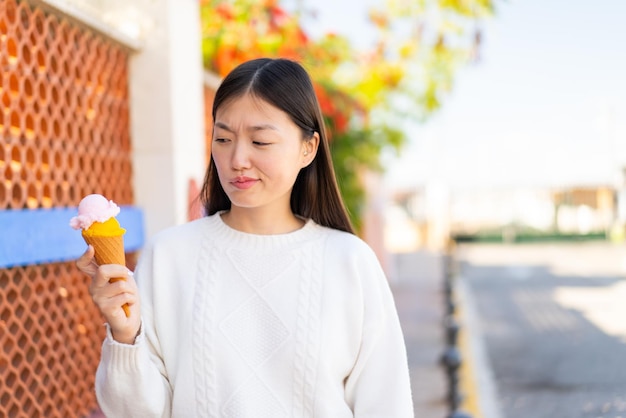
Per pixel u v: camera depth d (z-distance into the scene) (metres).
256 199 1.99
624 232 38.84
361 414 2.09
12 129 3.29
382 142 10.93
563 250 32.84
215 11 7.34
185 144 4.60
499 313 13.41
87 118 3.95
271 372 2.02
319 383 2.02
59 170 3.67
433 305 14.33
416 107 10.23
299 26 7.73
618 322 12.14
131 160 4.44
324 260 2.11
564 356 9.50
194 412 2.00
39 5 3.42
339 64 9.67
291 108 1.99
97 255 1.81
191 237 2.13
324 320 2.05
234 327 2.04
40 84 3.53
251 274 2.07
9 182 3.21
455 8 7.47
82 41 3.85
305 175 2.21
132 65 4.41
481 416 6.77
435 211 35.50
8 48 3.26
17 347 3.26
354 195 11.09
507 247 35.78
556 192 40.72
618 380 8.13
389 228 36.75
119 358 1.85
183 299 2.07
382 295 2.14
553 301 15.03
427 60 9.52
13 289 3.25
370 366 2.11
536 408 7.07
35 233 3.21
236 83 1.98
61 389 3.65
